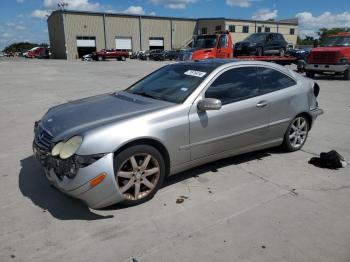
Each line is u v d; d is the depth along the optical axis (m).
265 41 20.88
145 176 3.63
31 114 8.24
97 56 44.25
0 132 6.60
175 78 4.50
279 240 3.02
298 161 4.90
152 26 61.78
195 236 3.09
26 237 3.10
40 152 3.56
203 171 4.51
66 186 3.26
